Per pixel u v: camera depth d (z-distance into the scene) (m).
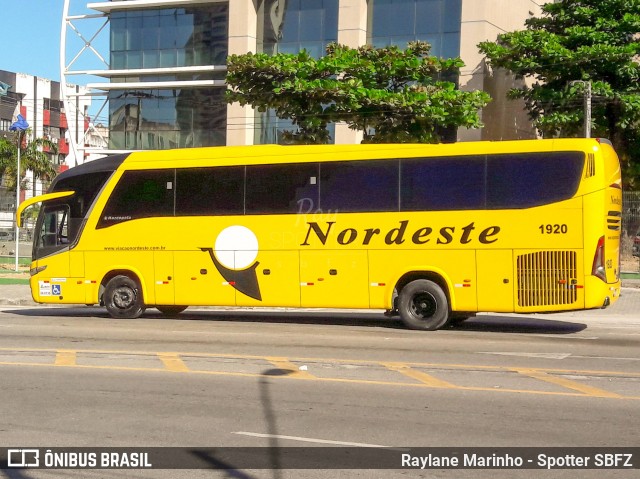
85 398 10.53
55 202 21.70
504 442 8.35
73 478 7.24
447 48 40.62
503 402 10.29
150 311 24.38
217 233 20.14
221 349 15.07
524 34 36.91
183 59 48.00
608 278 17.69
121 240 21.02
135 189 21.02
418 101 32.69
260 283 19.75
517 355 14.40
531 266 17.73
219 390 11.06
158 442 8.39
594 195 17.42
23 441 8.43
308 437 8.57
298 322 20.70
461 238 18.27
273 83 34.53
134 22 49.12
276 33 44.62
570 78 36.44
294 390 11.06
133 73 48.47
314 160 19.53
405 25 41.53
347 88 33.12
